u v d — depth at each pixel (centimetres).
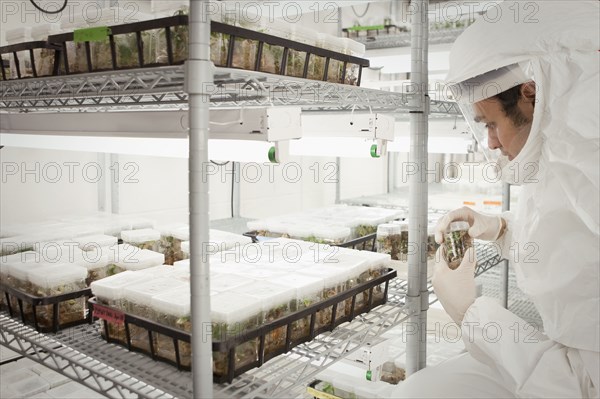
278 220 203
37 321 130
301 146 162
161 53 101
